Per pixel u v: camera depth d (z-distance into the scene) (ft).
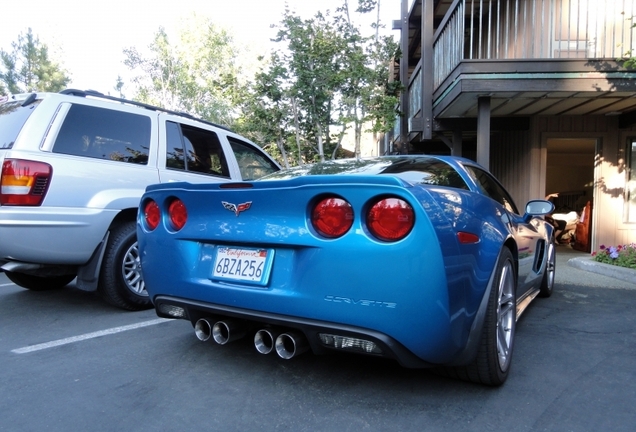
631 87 23.06
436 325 7.52
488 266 8.84
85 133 14.03
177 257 9.65
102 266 14.17
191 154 17.17
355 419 8.11
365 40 33.12
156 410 8.38
